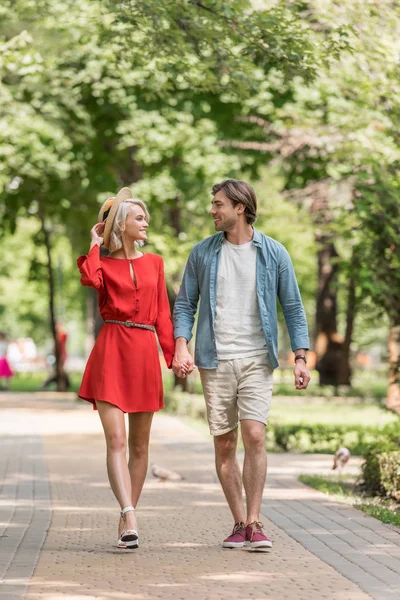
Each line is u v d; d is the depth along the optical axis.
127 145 27.20
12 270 61.56
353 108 17.72
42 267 37.75
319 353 38.06
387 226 15.89
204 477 13.45
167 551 7.92
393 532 8.79
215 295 8.22
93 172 29.27
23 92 25.28
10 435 20.11
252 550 7.88
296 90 22.11
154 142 26.88
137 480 8.31
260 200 30.50
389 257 16.67
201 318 8.27
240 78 12.38
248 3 11.83
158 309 8.30
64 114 25.89
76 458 15.87
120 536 7.91
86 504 10.77
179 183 27.94
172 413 26.80
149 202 28.20
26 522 9.41
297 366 8.30
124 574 7.02
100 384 8.05
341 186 20.52
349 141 17.47
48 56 19.14
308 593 6.40
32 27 18.27
